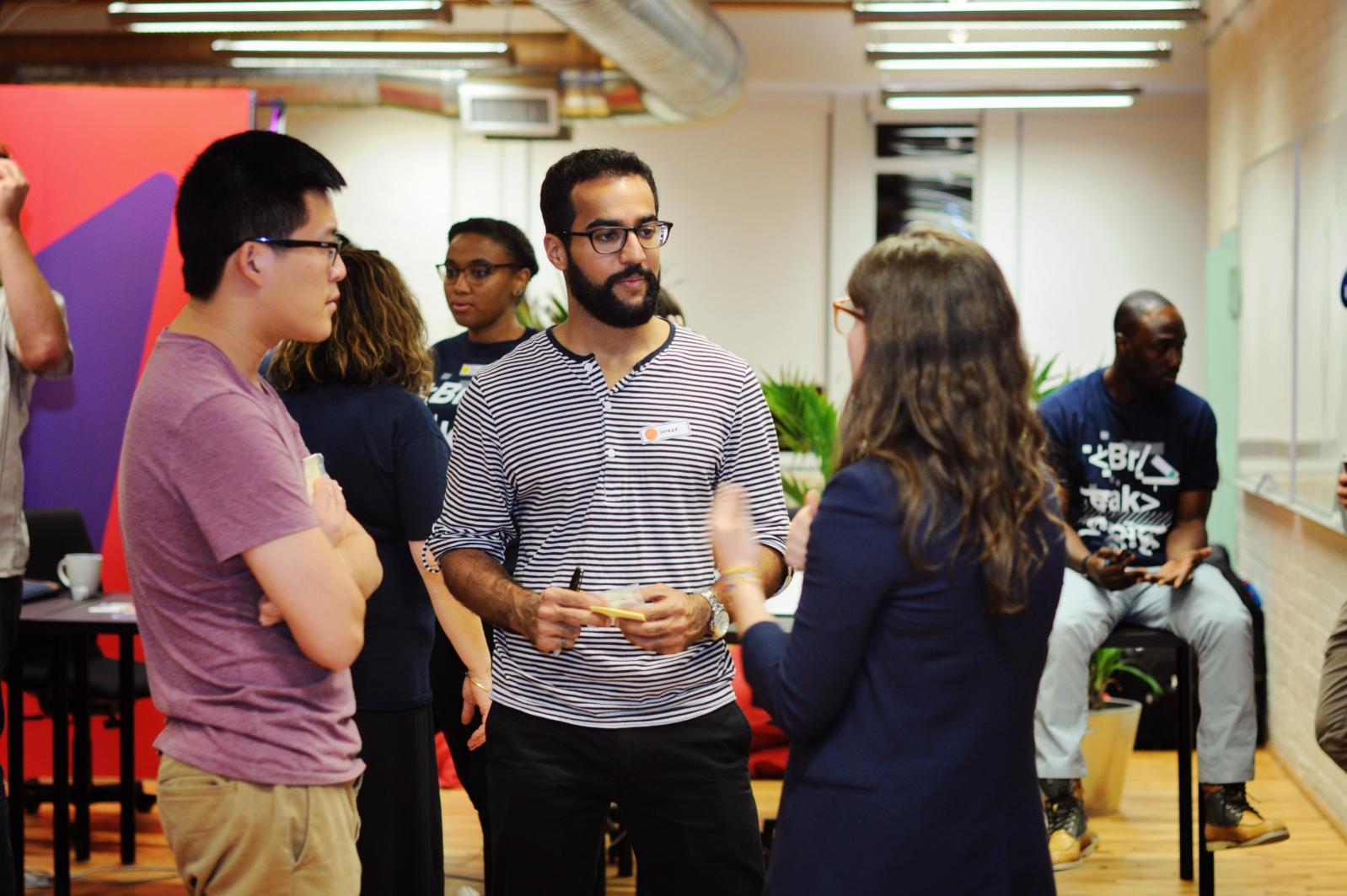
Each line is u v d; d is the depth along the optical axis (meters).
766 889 1.75
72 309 4.66
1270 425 5.42
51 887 3.92
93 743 4.83
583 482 2.34
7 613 3.07
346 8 6.78
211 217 1.79
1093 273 8.21
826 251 8.31
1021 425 1.68
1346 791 4.45
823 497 1.70
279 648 1.79
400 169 8.30
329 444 2.67
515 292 3.79
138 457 1.76
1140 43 7.55
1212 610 3.87
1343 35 4.54
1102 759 4.64
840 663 1.66
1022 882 1.70
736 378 2.43
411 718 2.71
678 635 2.16
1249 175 5.84
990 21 6.61
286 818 1.77
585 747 2.33
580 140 8.31
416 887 2.70
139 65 7.55
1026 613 1.70
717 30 6.73
